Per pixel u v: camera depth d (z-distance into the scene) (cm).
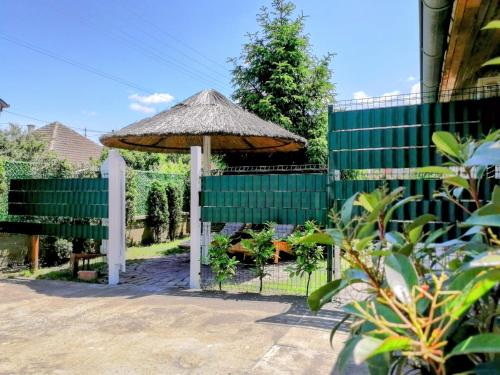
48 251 781
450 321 88
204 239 761
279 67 1173
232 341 357
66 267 757
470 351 81
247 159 1221
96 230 643
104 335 379
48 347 349
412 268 109
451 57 471
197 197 577
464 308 85
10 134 1809
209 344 351
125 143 889
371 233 134
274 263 757
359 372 286
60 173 845
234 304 484
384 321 92
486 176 370
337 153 471
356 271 134
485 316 114
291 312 445
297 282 616
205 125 695
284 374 290
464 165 135
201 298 516
